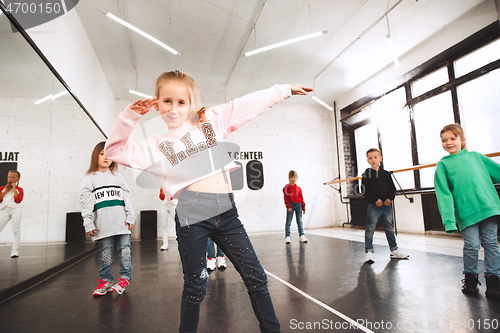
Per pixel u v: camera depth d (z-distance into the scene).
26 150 2.23
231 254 0.94
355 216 6.49
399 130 5.48
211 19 3.98
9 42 1.98
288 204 4.41
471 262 1.66
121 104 6.60
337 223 7.23
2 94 1.91
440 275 2.08
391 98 5.62
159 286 2.08
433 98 4.77
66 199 3.13
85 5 3.57
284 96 1.01
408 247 3.48
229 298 1.75
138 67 5.21
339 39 4.62
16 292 1.99
